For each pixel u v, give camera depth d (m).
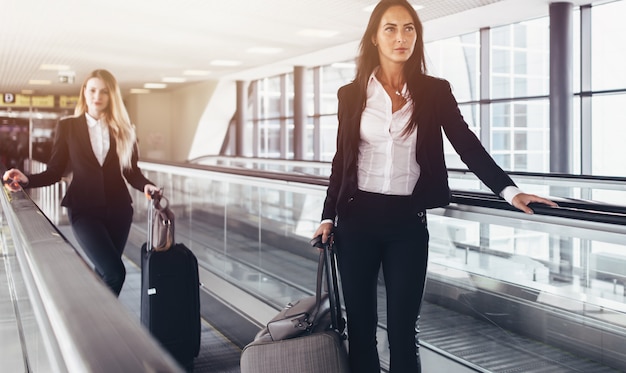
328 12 10.41
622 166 10.34
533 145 12.21
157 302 3.40
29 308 1.24
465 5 10.34
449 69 13.72
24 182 3.32
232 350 3.85
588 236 2.00
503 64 12.48
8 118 25.94
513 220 2.30
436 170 2.25
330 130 18.03
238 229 5.80
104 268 3.35
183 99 25.09
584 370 2.21
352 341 2.34
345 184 2.29
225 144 23.89
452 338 2.72
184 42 13.44
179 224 7.84
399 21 2.23
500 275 2.48
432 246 2.87
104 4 9.69
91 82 3.59
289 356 2.33
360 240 2.26
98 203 3.57
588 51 10.66
